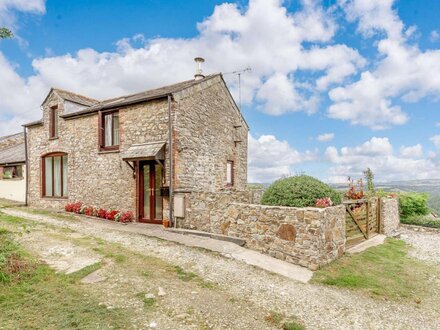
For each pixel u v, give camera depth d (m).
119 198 10.63
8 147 20.75
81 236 7.41
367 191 13.14
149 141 9.86
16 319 3.28
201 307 3.97
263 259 6.34
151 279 4.78
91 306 3.69
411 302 4.76
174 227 9.01
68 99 13.13
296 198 7.17
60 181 13.57
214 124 11.88
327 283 5.30
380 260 6.93
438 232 11.25
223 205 7.84
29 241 6.39
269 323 3.73
